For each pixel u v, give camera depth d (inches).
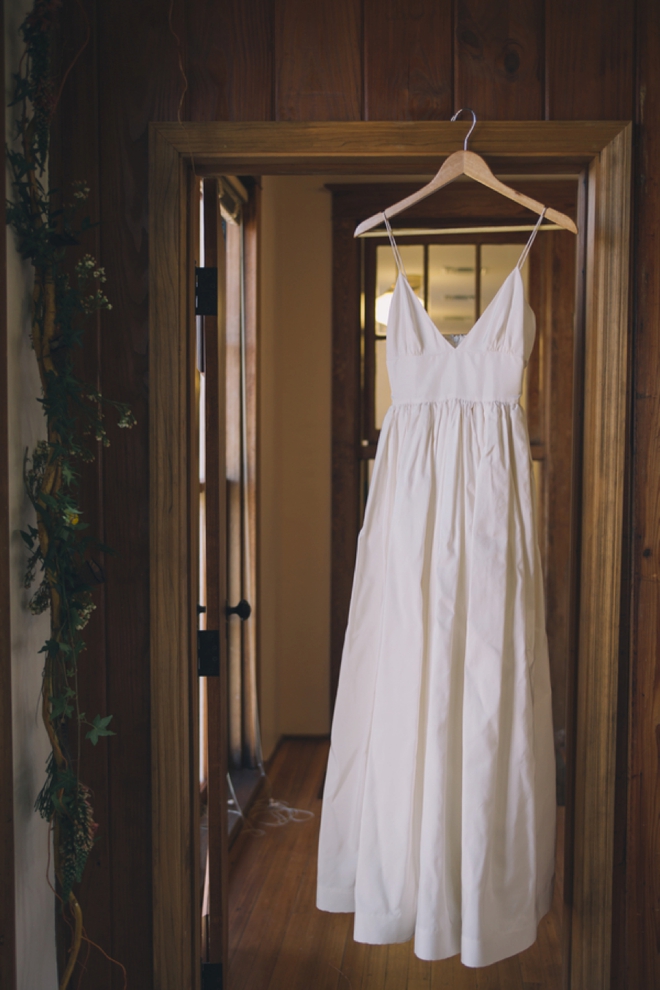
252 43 68.8
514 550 68.6
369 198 150.7
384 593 70.7
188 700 71.9
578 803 71.4
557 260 142.3
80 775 71.9
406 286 72.1
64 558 64.8
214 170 72.2
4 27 58.5
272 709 151.4
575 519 72.8
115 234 70.1
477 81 67.8
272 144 68.6
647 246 67.8
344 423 153.8
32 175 63.6
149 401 70.6
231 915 99.7
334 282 152.3
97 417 67.3
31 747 67.0
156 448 70.0
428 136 68.0
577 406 72.4
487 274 148.2
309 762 149.4
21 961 64.9
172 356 69.6
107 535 71.6
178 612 70.7
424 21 68.0
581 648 71.1
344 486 154.3
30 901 66.6
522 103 67.7
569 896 73.4
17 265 63.5
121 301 70.5
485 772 66.1
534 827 67.8
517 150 67.6
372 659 73.3
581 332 71.6
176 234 69.2
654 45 67.0
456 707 68.9
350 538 155.0
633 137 67.3
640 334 68.4
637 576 69.4
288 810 128.6
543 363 144.9
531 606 69.1
